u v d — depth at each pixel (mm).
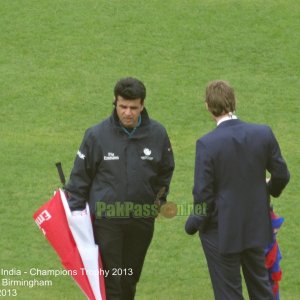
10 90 49406
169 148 24344
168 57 54281
